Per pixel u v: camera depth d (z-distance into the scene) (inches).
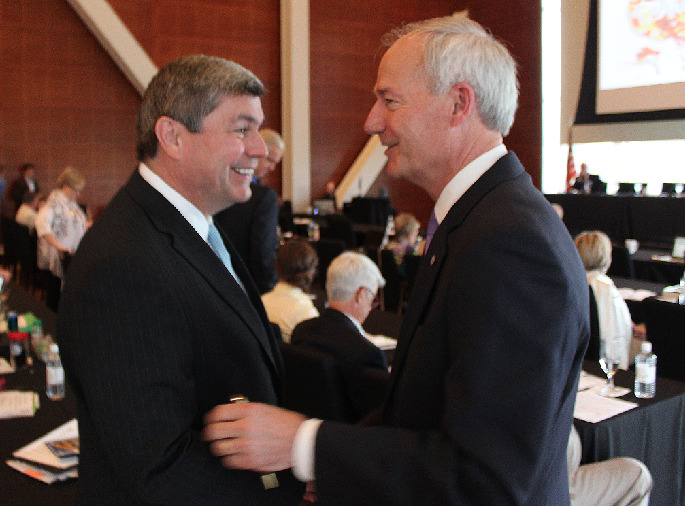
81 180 226.2
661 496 94.0
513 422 30.4
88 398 36.1
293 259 113.7
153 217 40.9
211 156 41.8
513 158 39.2
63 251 209.8
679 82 367.6
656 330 122.4
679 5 364.5
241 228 118.6
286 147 460.4
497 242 32.2
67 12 393.7
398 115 39.2
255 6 447.2
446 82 38.0
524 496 29.6
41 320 132.6
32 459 63.9
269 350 45.4
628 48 392.8
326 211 427.5
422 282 38.2
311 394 88.2
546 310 31.4
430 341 35.0
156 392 36.2
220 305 41.4
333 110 478.9
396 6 491.2
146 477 34.7
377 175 493.4
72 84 399.2
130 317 36.5
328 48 471.8
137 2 408.5
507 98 39.2
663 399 92.4
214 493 36.1
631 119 394.0
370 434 33.0
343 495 32.5
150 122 42.6
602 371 105.9
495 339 31.1
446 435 31.4
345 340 88.3
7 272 137.3
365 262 97.9
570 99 440.1
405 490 31.3
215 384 40.9
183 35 424.8
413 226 237.9
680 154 396.8
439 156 39.2
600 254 127.6
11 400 83.8
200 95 41.1
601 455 83.5
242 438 33.7
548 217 34.8
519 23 464.8
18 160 389.7
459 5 508.4
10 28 381.4
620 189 397.7
